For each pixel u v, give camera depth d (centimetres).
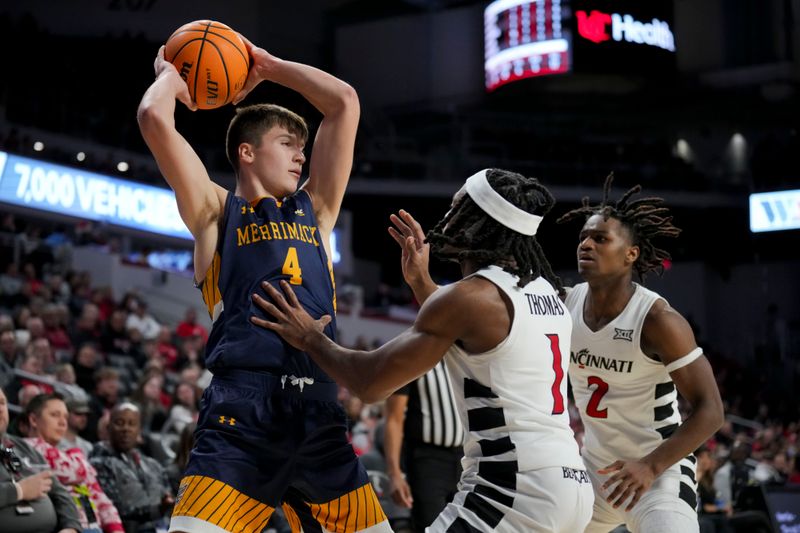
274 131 343
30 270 1513
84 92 2161
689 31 2730
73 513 534
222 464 304
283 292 322
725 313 2645
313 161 362
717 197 2542
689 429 365
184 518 298
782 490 760
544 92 2678
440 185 2477
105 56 2238
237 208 329
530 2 2525
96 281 1808
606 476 409
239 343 313
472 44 2777
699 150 2778
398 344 298
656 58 2542
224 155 2272
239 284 320
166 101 316
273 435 311
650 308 392
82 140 2069
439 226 322
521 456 291
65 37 2348
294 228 336
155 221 1986
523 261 307
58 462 578
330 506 327
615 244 396
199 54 332
